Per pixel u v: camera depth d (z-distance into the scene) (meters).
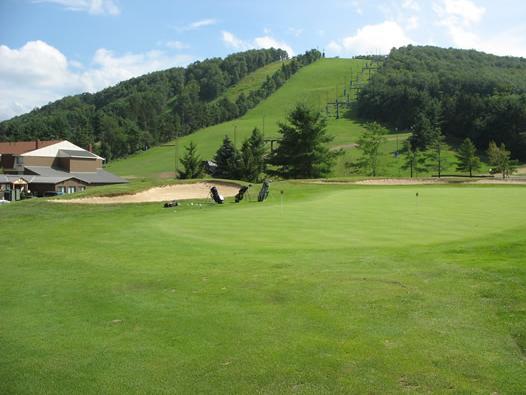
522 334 7.38
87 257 13.81
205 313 8.64
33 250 15.04
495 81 157.12
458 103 135.38
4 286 10.62
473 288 9.66
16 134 165.62
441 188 45.09
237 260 12.98
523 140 115.38
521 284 9.74
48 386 6.13
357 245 15.37
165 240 16.66
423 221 21.11
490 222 20.50
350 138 138.25
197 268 12.05
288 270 11.57
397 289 9.71
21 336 7.67
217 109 196.75
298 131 73.75
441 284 10.02
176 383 6.16
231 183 43.69
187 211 26.95
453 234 17.42
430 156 114.00
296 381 6.16
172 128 177.75
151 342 7.39
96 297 9.72
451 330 7.61
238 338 7.48
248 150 80.25
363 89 176.75
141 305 9.16
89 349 7.16
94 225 21.14
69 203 29.06
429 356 6.74
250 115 192.88
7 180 78.06
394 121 159.12
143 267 12.33
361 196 34.91
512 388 5.92
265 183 33.72
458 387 5.95
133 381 6.21
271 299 9.34
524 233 17.12
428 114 135.62
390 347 7.04
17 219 23.83
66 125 176.75
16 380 6.29
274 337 7.48
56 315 8.66
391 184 51.25
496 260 12.17
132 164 138.25
